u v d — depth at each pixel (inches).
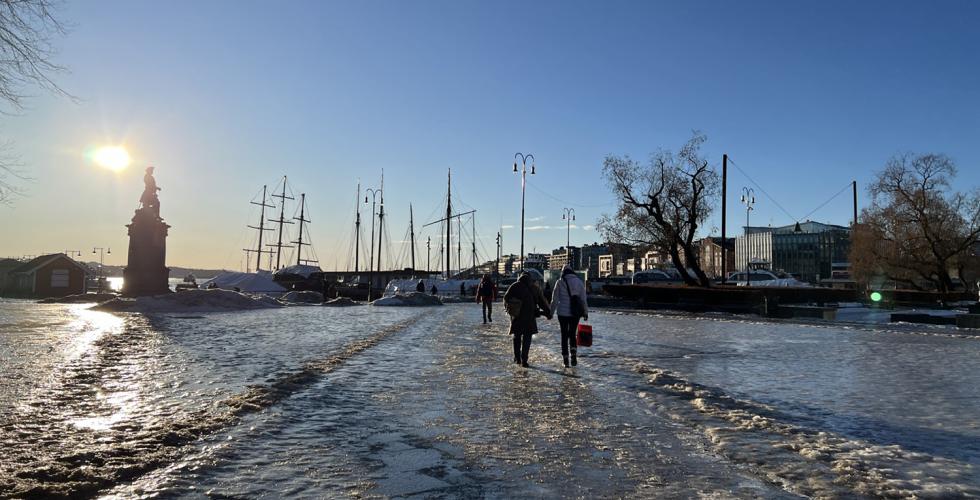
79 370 394.3
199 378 370.9
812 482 183.2
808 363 469.7
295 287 2854.3
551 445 227.0
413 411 286.0
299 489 174.7
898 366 456.1
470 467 198.7
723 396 321.7
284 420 263.0
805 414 282.7
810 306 1137.4
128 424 247.9
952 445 227.8
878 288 1860.2
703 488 178.4
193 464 197.0
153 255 1440.7
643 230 1819.6
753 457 209.9
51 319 889.5
